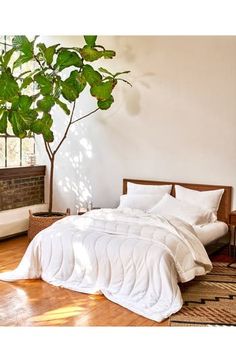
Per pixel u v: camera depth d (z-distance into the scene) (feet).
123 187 22.98
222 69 20.38
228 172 20.63
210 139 20.92
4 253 19.83
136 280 14.19
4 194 22.68
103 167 23.65
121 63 22.59
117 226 15.96
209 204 20.10
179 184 21.63
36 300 14.33
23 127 20.44
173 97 21.57
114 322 12.66
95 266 14.96
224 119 20.53
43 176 25.36
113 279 14.64
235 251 20.04
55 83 21.11
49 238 16.20
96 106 23.45
